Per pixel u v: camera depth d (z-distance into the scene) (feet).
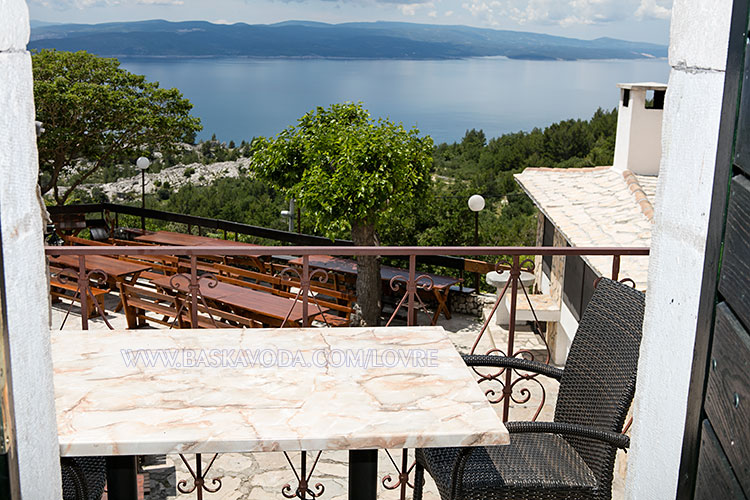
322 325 28.96
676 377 5.09
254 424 6.90
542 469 7.99
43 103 76.48
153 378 8.03
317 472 16.38
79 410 7.18
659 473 5.41
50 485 4.84
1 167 3.94
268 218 91.71
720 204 3.98
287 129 37.50
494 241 86.89
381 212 35.29
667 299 5.30
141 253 11.26
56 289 35.68
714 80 4.49
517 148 126.93
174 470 16.29
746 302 3.39
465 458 7.34
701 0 4.74
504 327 35.68
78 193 105.50
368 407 7.32
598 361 8.36
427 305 36.94
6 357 3.86
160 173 120.67
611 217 33.40
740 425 3.35
